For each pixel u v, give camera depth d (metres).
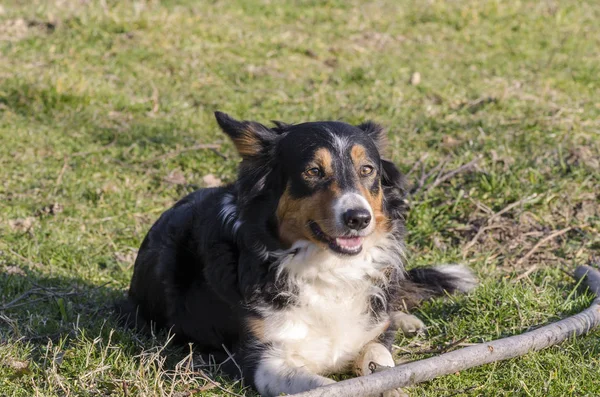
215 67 14.19
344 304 6.53
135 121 12.30
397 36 16.20
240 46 15.09
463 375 6.41
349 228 5.96
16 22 15.46
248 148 6.55
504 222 9.53
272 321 6.37
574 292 7.84
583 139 11.27
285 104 12.97
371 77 13.94
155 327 7.34
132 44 14.78
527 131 11.52
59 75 13.02
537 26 16.98
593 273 8.08
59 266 8.79
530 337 6.58
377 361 6.40
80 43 14.68
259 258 6.40
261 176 6.50
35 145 11.43
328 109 12.70
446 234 9.50
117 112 12.58
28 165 10.90
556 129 11.58
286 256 6.38
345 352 6.64
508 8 17.69
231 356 6.48
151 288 7.27
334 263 6.43
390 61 14.76
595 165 10.41
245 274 6.39
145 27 15.34
